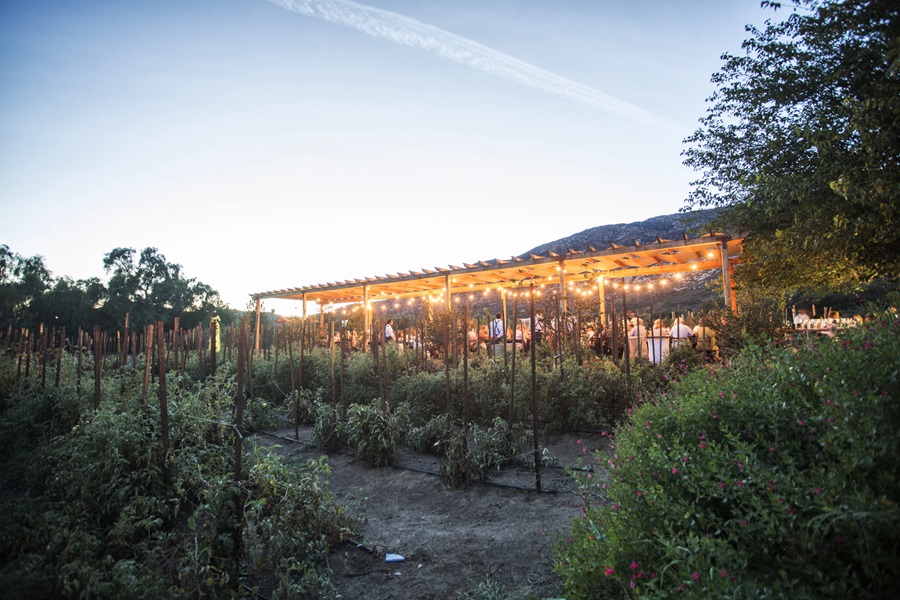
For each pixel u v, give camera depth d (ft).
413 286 62.85
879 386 7.82
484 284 61.62
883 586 5.79
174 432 15.93
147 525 12.16
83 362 33.60
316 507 14.08
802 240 26.35
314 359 35.94
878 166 21.65
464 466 18.94
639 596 7.15
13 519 13.09
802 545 6.38
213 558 11.98
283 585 11.43
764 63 29.71
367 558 13.80
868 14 15.51
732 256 44.42
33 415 21.83
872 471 6.67
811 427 8.04
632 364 26.32
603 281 53.36
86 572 10.51
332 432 24.35
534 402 17.94
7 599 9.94
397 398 28.58
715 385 11.08
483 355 32.24
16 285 118.93
